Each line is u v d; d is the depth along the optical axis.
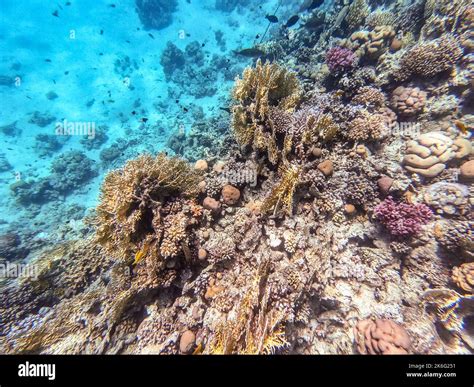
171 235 0.73
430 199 0.82
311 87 1.30
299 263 0.73
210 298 0.78
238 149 0.99
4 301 0.95
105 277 1.01
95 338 0.80
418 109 0.99
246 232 0.81
